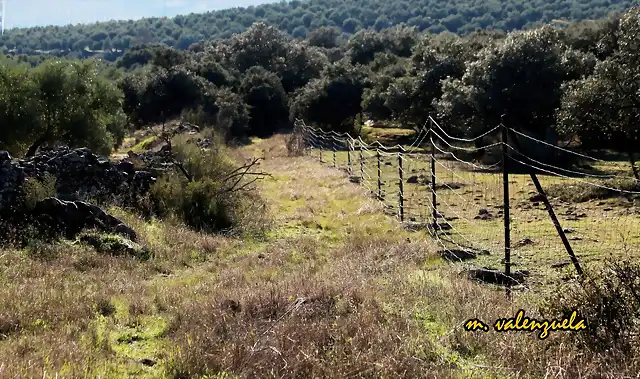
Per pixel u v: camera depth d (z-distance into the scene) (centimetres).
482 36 4662
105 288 807
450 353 550
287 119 5356
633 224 1266
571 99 2422
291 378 479
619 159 2955
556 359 488
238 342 548
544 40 3028
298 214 1588
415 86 3966
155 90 4766
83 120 2464
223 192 1500
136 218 1330
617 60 2361
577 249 1033
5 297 700
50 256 969
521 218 1390
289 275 873
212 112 4591
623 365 463
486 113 3086
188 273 982
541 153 2975
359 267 918
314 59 6781
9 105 2258
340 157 3044
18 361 498
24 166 1258
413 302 691
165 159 1664
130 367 527
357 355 507
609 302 523
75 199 1302
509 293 738
